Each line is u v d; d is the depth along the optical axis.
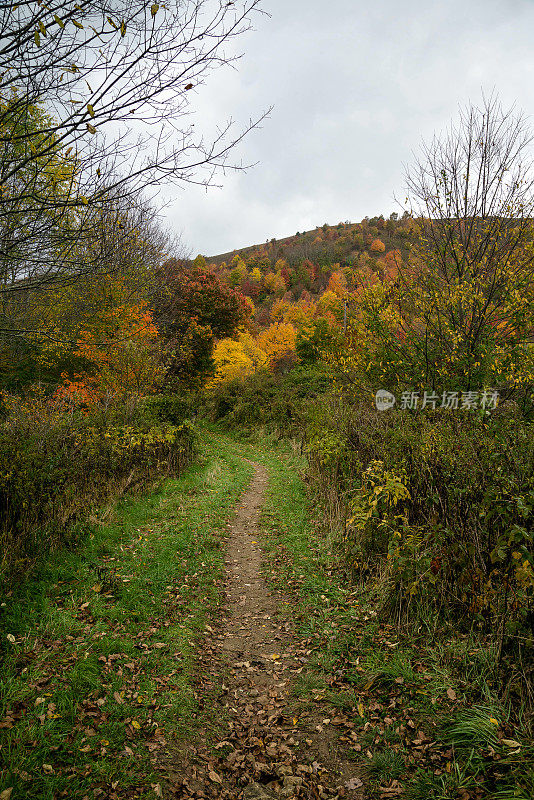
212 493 9.27
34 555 5.17
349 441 7.22
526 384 6.80
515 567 3.18
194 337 24.62
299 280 79.12
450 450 4.36
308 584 5.24
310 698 3.40
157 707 3.21
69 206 2.78
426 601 4.02
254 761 2.85
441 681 3.19
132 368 12.43
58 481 6.18
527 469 3.46
